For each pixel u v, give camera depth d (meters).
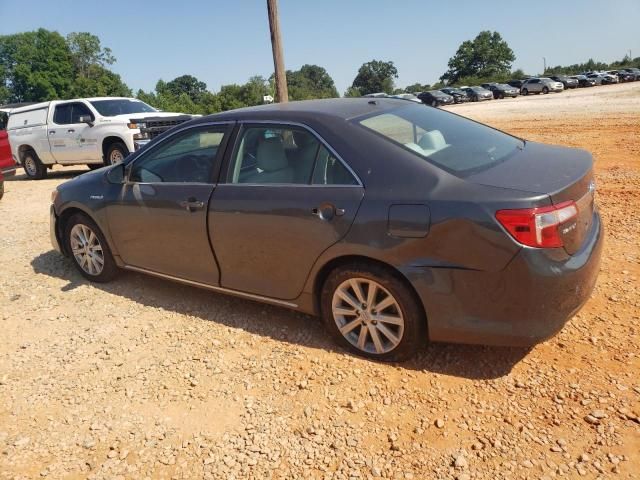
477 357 3.32
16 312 4.59
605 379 3.01
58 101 12.62
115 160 11.63
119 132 11.27
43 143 12.56
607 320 3.59
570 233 2.83
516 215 2.71
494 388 3.03
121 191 4.47
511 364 3.22
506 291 2.81
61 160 12.50
